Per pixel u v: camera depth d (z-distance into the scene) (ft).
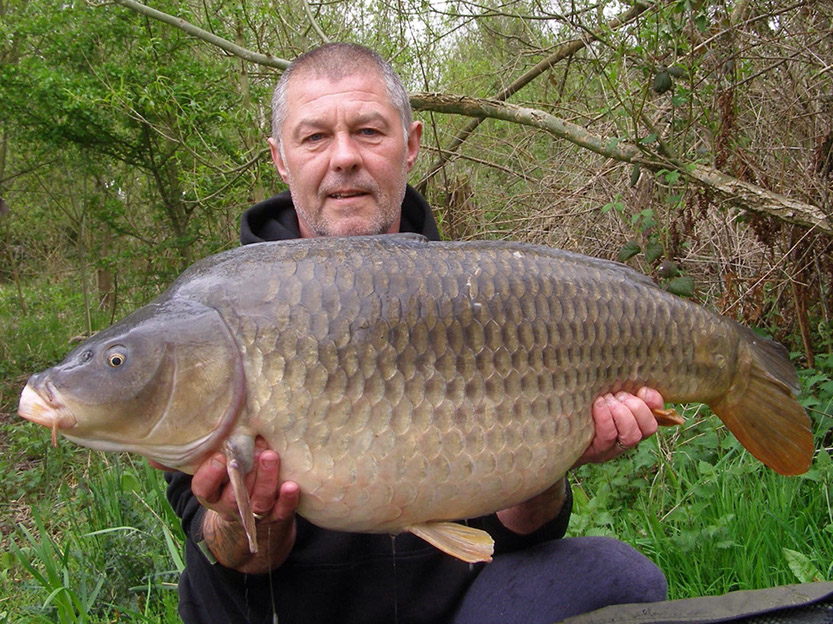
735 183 10.36
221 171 18.74
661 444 10.34
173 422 4.66
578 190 13.44
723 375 6.01
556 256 5.46
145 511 10.95
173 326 4.67
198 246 27.48
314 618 6.10
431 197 17.37
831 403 9.80
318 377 4.71
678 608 5.58
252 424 4.69
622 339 5.51
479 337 5.01
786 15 11.62
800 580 7.00
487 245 5.29
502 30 20.45
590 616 5.64
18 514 14.21
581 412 5.38
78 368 4.67
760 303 10.85
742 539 8.11
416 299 4.90
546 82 17.08
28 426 18.19
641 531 8.96
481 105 13.20
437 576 6.26
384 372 4.80
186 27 17.20
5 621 8.90
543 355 5.18
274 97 7.75
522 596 6.07
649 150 10.93
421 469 4.88
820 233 10.21
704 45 10.80
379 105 7.22
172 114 22.35
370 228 7.31
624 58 11.32
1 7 28.55
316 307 4.75
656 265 11.46
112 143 25.85
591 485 10.19
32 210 35.96
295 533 5.90
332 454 4.74
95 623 8.88
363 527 4.97
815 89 11.51
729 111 10.74
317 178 7.23
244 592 5.97
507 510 6.39
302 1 18.51
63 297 34.09
